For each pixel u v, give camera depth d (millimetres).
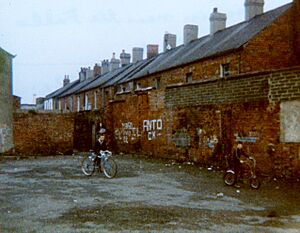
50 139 29719
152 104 26297
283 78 15438
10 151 28125
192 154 21875
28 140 29094
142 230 8133
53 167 20672
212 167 19812
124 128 30812
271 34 22703
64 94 56312
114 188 13680
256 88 16906
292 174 14969
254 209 10234
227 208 10359
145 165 21500
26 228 8320
